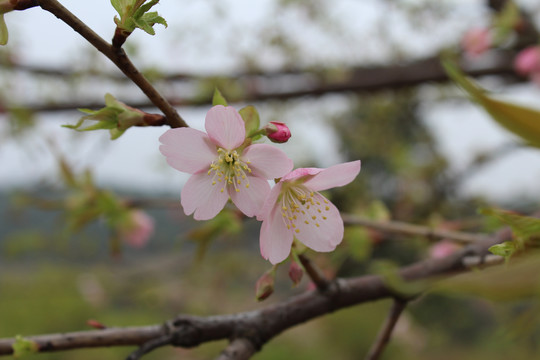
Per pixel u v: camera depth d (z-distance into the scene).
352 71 0.62
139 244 0.46
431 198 0.68
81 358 1.07
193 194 0.18
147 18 0.16
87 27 0.16
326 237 0.19
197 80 0.53
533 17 0.51
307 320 0.21
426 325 1.36
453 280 0.10
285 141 0.18
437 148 0.79
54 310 1.04
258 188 0.18
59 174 0.39
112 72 0.53
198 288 0.69
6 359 0.42
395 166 0.75
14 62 0.53
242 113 0.18
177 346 0.20
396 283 0.11
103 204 0.39
